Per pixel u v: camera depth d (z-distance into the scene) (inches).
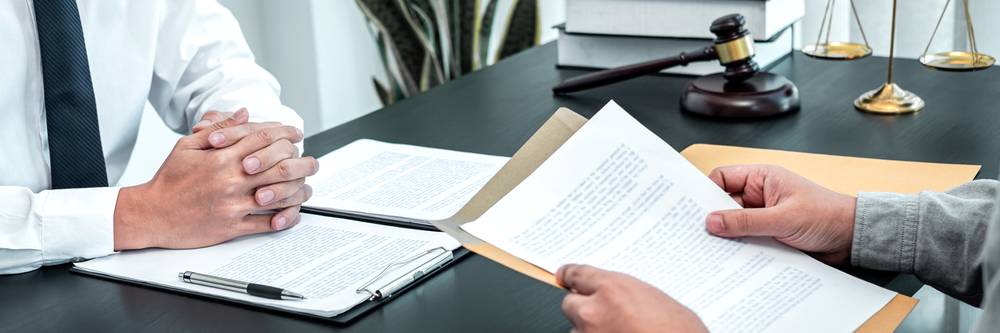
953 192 36.4
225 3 111.0
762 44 59.2
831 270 34.0
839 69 60.4
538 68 64.4
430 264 36.3
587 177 35.9
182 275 36.5
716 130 50.4
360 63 118.6
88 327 33.8
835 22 75.0
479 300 34.4
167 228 39.7
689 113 53.4
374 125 54.5
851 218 35.2
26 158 47.3
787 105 52.2
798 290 32.7
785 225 34.5
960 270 34.2
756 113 51.6
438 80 108.4
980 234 33.7
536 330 32.1
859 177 42.3
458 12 104.8
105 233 39.3
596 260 33.1
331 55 117.0
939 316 44.1
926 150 45.8
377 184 44.8
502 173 36.4
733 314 31.3
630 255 33.5
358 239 39.3
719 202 35.7
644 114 53.6
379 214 41.1
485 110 55.9
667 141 49.1
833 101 54.2
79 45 44.9
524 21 101.7
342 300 34.0
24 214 39.1
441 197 42.5
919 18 71.1
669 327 26.7
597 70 62.8
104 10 50.6
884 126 49.5
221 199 39.6
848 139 47.9
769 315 31.3
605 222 34.8
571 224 34.6
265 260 37.9
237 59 55.6
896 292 33.3
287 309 33.8
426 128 53.3
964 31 70.6
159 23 53.9
